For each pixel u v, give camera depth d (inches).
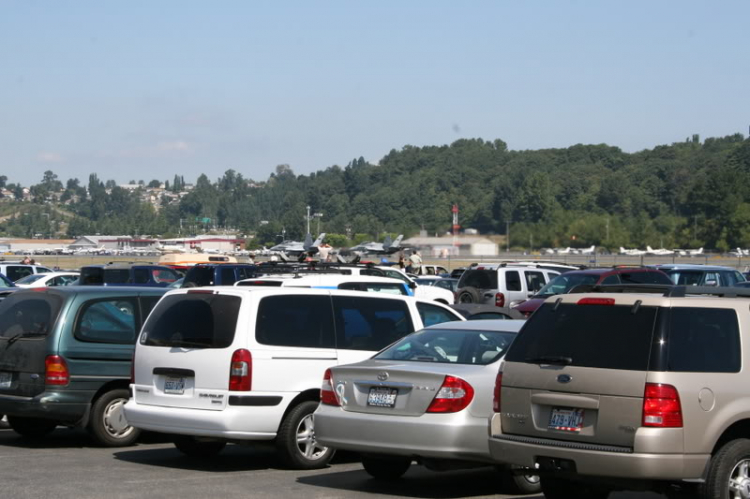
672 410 442.3
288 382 637.3
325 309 668.1
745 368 466.9
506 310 1132.5
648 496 567.2
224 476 625.3
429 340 614.2
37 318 722.8
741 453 458.3
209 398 625.3
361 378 570.6
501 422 491.5
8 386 722.2
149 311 748.0
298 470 651.5
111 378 725.3
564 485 521.3
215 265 1663.4
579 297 480.7
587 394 458.6
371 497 562.6
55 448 743.7
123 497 544.4
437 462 553.3
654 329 452.8
